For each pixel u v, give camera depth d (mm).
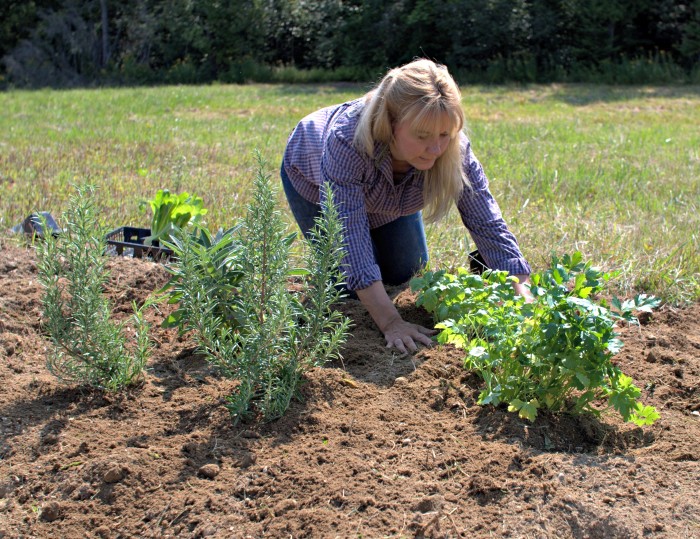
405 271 4434
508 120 13859
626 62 21172
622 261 4875
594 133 11844
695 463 2875
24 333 3859
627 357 3678
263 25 25328
